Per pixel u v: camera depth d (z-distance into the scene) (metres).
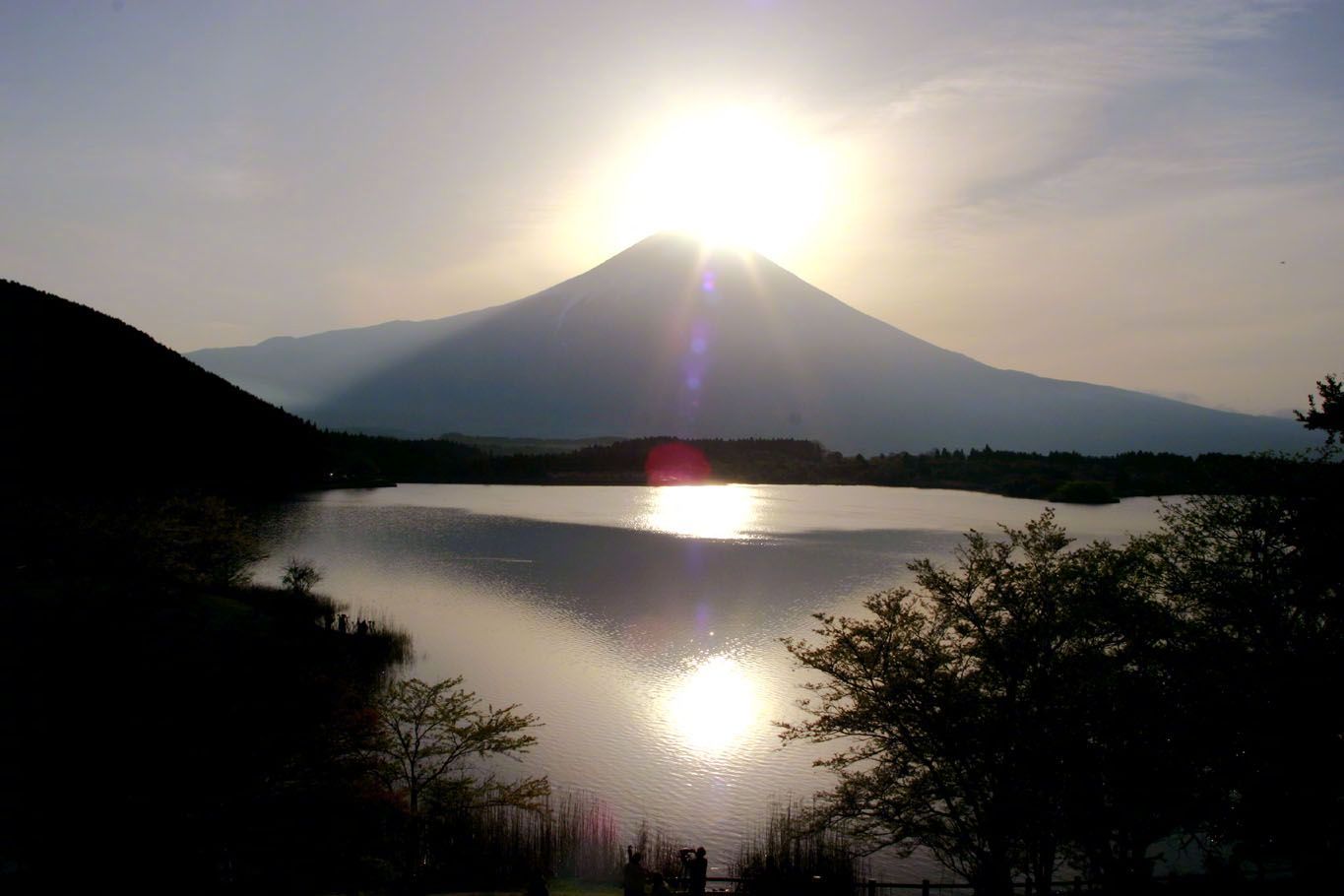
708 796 33.94
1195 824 22.05
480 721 30.30
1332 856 21.23
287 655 26.73
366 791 23.97
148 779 21.77
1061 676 23.00
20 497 74.31
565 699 44.62
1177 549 25.45
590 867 28.22
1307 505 22.64
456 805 26.80
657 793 34.16
